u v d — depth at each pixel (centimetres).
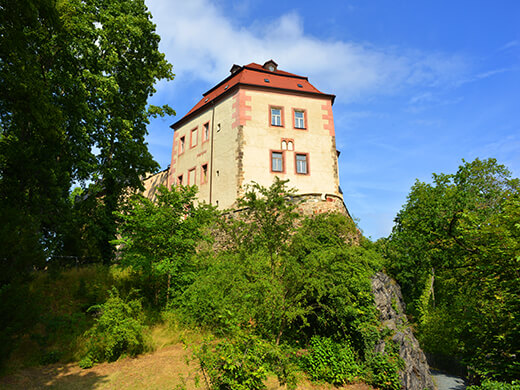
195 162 2492
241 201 1140
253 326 900
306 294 1071
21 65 989
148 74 1986
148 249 1244
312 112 2372
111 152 1852
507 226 757
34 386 724
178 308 1187
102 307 1010
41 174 1168
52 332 977
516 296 773
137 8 1941
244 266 1010
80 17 1491
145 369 858
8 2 909
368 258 1337
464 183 2770
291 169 2216
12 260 782
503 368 763
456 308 1396
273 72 2573
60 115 1156
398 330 1274
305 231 1179
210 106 2506
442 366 2184
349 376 1029
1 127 1326
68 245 1509
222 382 611
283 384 829
